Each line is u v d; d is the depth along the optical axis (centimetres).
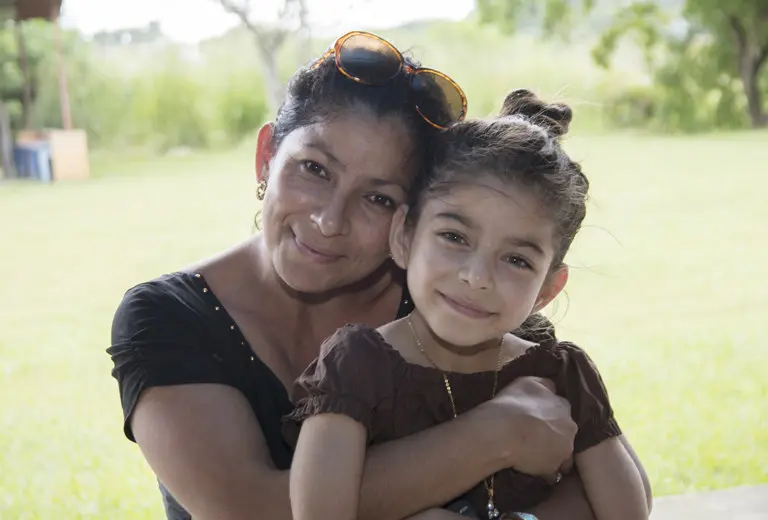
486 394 198
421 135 197
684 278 962
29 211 1592
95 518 412
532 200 187
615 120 2897
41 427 550
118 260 1152
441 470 179
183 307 197
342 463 176
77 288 998
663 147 2320
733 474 446
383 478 178
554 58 3089
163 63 2934
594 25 3192
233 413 189
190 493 185
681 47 2981
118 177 2141
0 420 561
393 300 229
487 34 3023
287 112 200
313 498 174
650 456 471
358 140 191
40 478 462
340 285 203
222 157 2583
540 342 207
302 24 2891
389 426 189
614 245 1148
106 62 2888
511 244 187
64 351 741
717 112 2906
